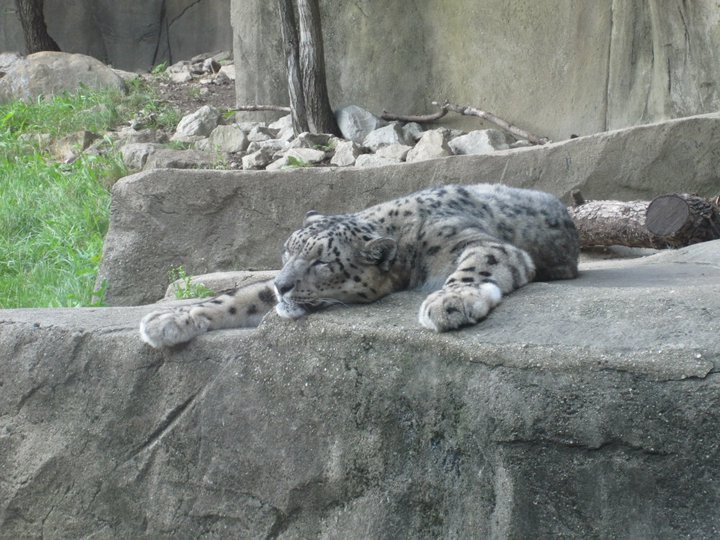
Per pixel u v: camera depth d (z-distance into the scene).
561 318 3.72
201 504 4.52
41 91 16.09
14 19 21.36
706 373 3.18
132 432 4.75
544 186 8.80
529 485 3.48
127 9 21.64
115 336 4.86
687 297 3.64
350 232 4.71
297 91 13.02
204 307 4.78
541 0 12.05
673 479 3.24
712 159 8.62
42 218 11.38
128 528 4.77
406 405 3.85
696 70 10.41
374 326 4.00
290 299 4.39
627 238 7.93
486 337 3.68
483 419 3.59
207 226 8.77
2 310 5.59
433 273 4.79
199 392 4.54
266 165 12.17
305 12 12.79
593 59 11.62
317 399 4.13
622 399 3.30
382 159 11.68
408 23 13.26
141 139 13.71
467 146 11.74
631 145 8.68
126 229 8.77
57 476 4.96
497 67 12.56
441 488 3.75
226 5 21.12
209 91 16.78
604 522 3.36
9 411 5.11
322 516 4.14
